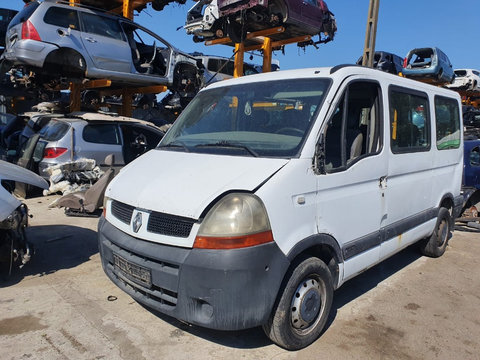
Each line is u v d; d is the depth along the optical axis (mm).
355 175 3502
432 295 4410
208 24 11531
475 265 5465
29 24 8617
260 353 3117
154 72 11648
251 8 10367
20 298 3861
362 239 3658
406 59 15484
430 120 4906
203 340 3250
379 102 3904
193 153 3473
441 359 3203
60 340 3180
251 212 2713
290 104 3465
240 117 3725
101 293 4016
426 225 4965
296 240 2932
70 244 5473
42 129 8734
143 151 9242
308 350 3197
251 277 2670
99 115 8852
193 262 2680
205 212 2744
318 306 3260
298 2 11188
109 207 3461
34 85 10312
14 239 4098
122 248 3129
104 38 9805
